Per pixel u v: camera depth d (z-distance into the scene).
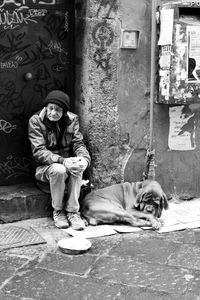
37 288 3.43
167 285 3.49
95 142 4.95
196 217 4.88
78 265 3.79
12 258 3.89
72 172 4.42
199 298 3.32
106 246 4.14
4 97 4.86
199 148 5.39
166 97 4.88
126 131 5.06
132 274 3.66
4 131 4.91
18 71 4.88
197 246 4.19
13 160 4.99
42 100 5.04
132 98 5.03
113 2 4.80
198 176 5.44
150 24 4.99
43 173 4.58
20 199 4.62
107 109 4.95
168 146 5.25
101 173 5.00
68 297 3.32
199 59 4.87
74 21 5.02
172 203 5.29
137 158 5.15
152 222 4.55
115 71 4.92
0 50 4.76
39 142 4.60
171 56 4.80
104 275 3.63
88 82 4.87
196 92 4.91
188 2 4.81
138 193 4.71
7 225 4.55
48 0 4.88
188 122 5.28
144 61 5.02
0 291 3.39
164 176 5.29
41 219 4.71
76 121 4.79
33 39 4.88
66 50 5.06
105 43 4.83
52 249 4.06
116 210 4.61
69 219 4.57
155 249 4.11
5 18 4.72
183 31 4.78
